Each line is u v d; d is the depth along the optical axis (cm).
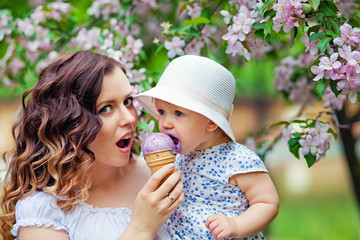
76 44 334
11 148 220
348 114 372
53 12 339
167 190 177
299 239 833
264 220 187
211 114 187
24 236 182
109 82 186
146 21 409
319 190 1080
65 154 183
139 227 175
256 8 226
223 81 195
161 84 196
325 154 234
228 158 195
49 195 187
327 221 890
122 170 219
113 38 303
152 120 253
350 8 283
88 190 200
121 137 187
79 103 183
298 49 408
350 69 190
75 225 186
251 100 1046
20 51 352
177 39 258
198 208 195
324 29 206
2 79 365
